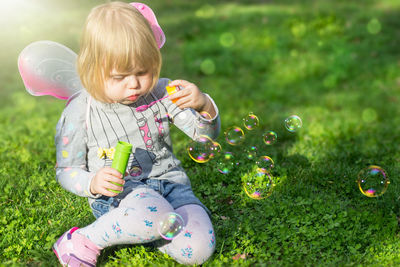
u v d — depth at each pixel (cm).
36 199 267
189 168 317
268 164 283
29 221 239
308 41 805
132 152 207
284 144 375
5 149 350
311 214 247
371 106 538
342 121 467
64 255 200
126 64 179
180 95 199
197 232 197
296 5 1090
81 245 198
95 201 209
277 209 251
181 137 379
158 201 194
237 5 1098
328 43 793
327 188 288
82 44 188
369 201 271
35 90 219
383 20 935
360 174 262
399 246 226
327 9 1030
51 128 415
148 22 193
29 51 214
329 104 547
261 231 235
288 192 273
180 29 873
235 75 664
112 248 219
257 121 270
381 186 256
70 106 207
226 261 209
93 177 194
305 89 609
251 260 212
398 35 852
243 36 829
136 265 204
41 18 903
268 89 602
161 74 647
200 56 734
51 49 217
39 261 213
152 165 211
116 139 205
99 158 206
